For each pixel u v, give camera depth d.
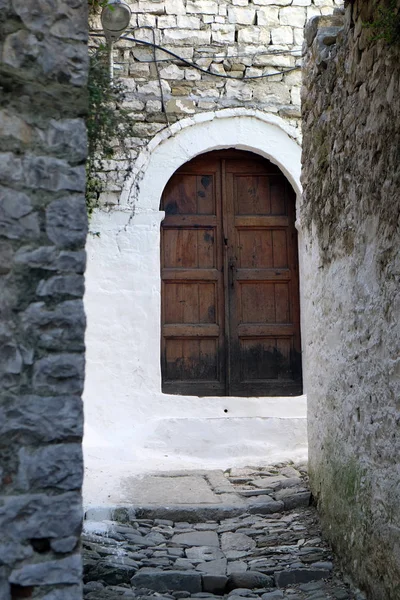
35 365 2.46
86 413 6.96
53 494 2.43
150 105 7.45
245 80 7.63
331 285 4.66
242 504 5.27
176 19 7.62
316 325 5.08
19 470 2.41
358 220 4.08
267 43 7.72
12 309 2.45
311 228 5.23
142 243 7.27
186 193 7.66
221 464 6.45
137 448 6.77
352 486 4.12
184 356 7.49
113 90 3.94
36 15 2.58
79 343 2.50
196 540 4.77
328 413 4.73
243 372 7.54
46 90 2.57
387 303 3.62
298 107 7.66
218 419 6.95
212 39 7.64
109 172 7.29
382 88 3.68
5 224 2.47
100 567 4.17
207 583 4.14
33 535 2.40
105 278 7.19
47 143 2.56
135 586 4.09
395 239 3.50
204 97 7.56
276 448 6.86
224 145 7.54
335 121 4.57
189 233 7.63
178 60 7.57
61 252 2.52
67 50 2.61
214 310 7.59
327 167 4.77
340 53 4.46
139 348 7.14
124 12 6.15
